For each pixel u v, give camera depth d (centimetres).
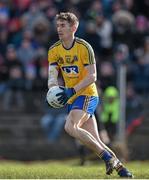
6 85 5116
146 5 5656
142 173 2455
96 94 2380
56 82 2395
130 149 4747
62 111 5003
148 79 5166
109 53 5147
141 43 5269
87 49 2339
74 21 2344
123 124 4441
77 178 2239
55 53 2386
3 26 5241
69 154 4928
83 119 2341
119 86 4631
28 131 5059
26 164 4212
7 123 5088
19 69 5119
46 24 5188
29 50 5125
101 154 2334
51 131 5006
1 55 5141
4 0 5394
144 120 5059
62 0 5388
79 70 2364
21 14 5356
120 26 5212
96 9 5269
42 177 2283
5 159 4916
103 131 3966
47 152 4938
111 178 2239
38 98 5128
